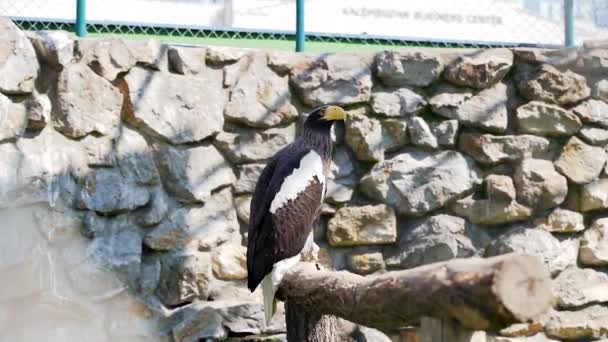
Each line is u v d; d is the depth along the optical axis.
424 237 11.46
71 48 10.29
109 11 11.72
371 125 11.41
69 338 10.22
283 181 8.66
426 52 11.58
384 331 11.13
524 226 11.71
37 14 11.47
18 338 10.00
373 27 12.70
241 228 11.10
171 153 10.73
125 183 10.48
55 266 10.16
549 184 11.67
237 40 12.23
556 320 11.71
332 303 7.15
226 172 11.01
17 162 9.98
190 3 12.05
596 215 11.97
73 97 10.27
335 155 11.38
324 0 12.45
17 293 9.99
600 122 11.91
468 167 11.61
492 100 11.70
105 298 10.36
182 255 10.72
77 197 10.26
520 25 13.24
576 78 11.88
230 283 10.96
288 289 8.20
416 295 5.90
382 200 11.41
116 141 10.50
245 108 11.06
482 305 5.38
